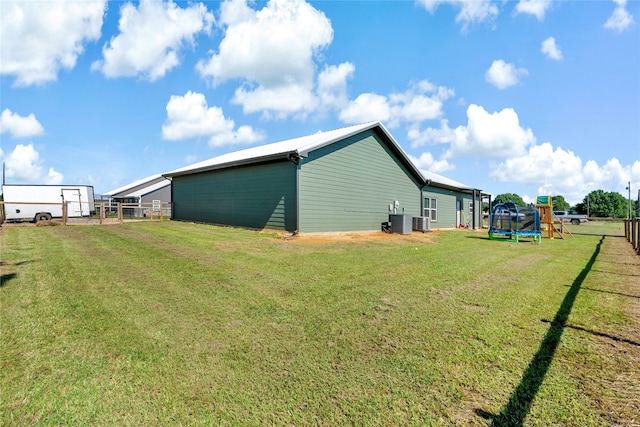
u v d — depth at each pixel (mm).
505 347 3002
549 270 6805
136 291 4621
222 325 3477
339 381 2430
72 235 10969
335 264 6805
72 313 3727
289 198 11352
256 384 2385
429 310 4020
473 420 1996
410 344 3062
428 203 18859
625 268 7145
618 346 3037
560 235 16469
